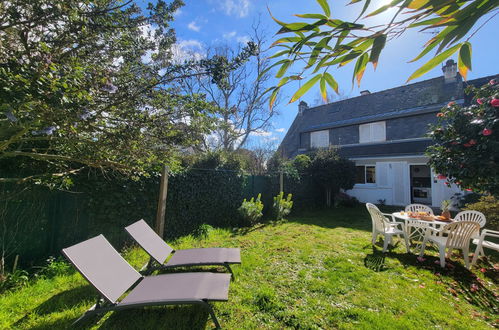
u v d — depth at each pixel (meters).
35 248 3.73
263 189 8.88
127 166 3.43
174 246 4.90
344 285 3.23
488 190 4.12
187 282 2.59
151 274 3.54
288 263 3.98
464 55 0.80
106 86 2.56
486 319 2.58
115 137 2.81
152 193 5.11
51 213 3.90
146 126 3.08
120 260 2.73
